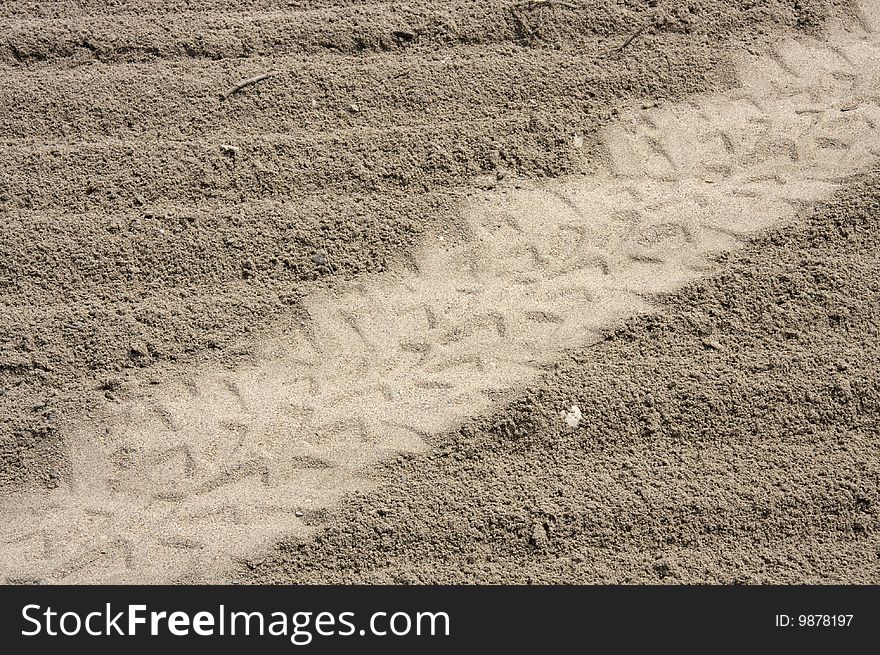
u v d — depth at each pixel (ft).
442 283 11.04
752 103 12.34
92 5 12.93
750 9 12.94
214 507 9.64
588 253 11.20
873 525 9.50
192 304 10.84
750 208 11.43
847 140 11.93
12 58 12.47
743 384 10.24
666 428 10.04
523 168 11.82
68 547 9.42
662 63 12.58
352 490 9.72
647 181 11.71
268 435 10.04
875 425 10.03
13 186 11.53
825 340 10.52
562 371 10.37
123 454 9.95
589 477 9.80
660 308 10.77
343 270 11.11
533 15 12.83
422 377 10.39
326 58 12.56
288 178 11.66
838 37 12.89
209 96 12.24
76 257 11.09
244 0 12.94
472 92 12.32
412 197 11.59
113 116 12.08
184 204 11.48
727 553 9.41
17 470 9.85
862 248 11.11
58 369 10.41
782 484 9.70
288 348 10.64
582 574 9.32
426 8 12.90
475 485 9.77
